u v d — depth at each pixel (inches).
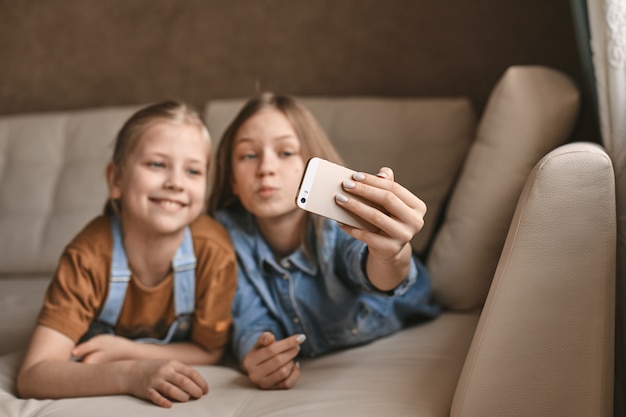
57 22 91.4
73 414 36.0
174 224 43.4
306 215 46.9
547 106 50.3
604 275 33.6
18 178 79.6
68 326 42.3
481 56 76.6
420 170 65.6
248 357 41.2
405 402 35.8
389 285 41.1
